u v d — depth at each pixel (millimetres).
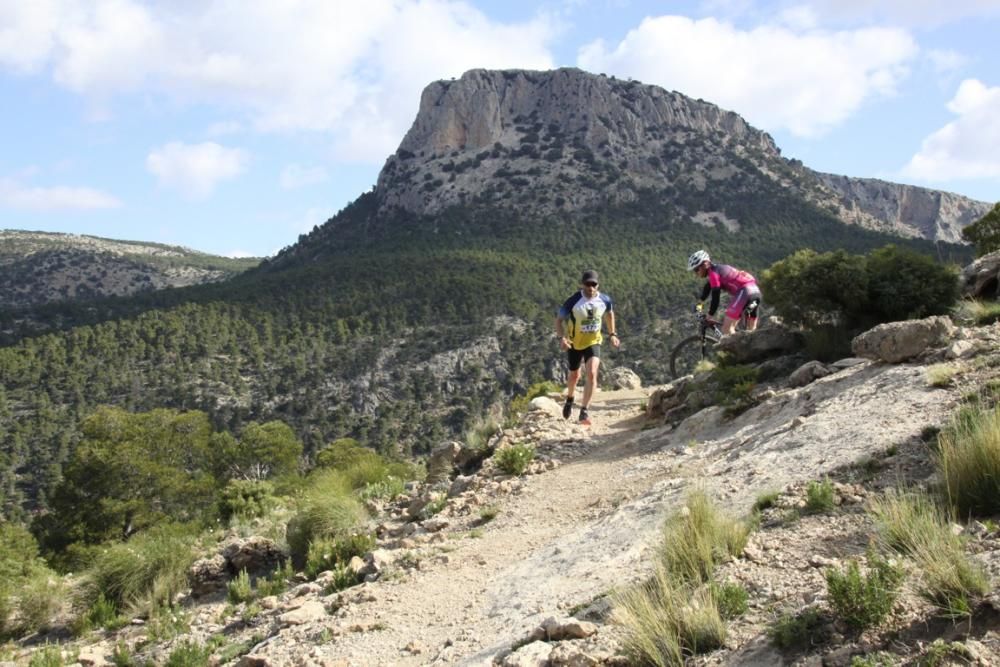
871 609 3143
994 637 2805
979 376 6426
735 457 7027
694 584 4242
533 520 7617
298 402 86688
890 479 5062
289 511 14562
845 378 8000
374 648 5320
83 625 9531
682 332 88312
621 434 10188
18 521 59781
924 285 9633
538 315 106625
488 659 4297
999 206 18281
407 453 77438
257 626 7227
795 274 10344
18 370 92688
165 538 11000
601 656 3742
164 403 85500
